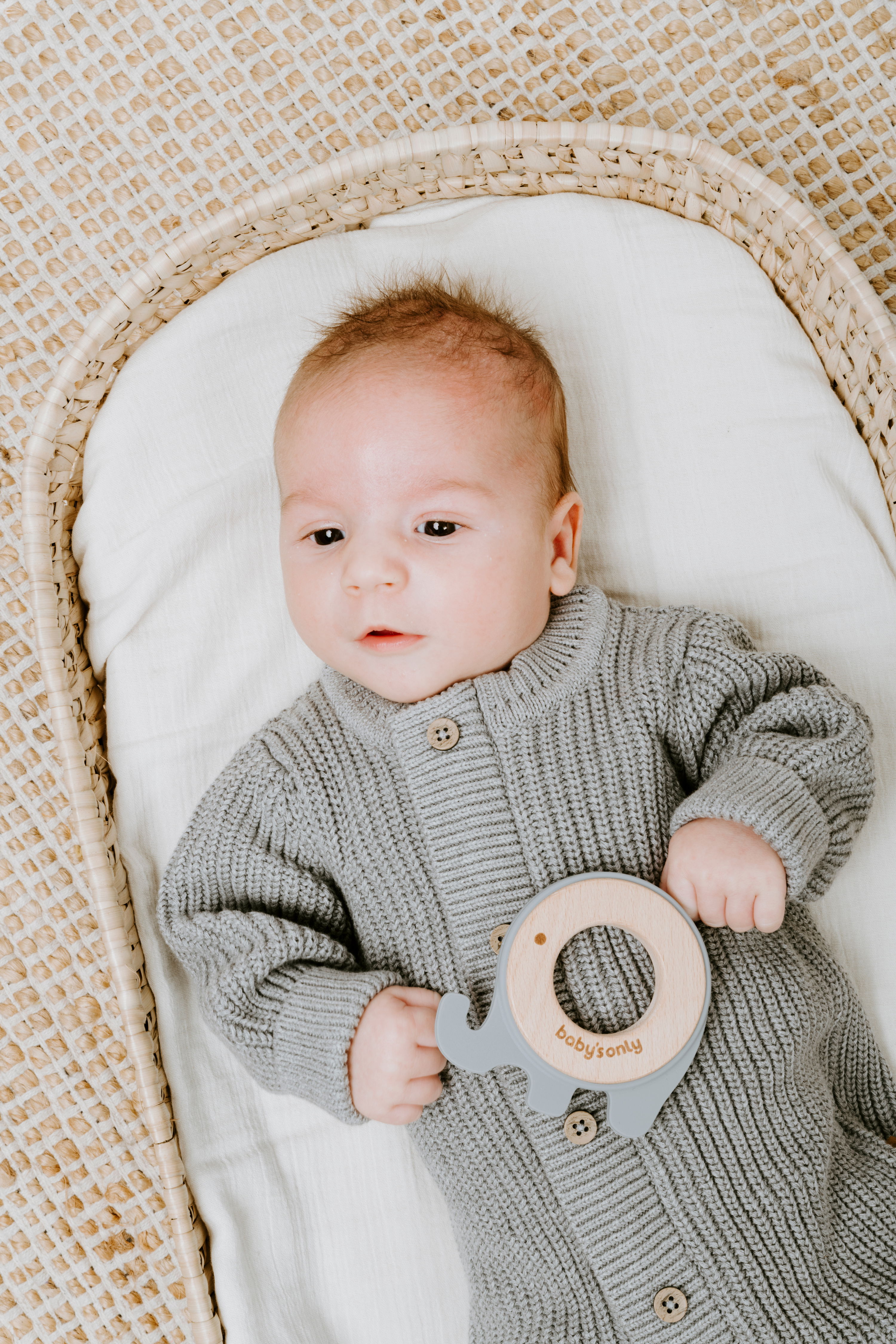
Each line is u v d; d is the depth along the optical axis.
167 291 1.31
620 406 1.33
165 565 1.29
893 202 1.55
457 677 1.09
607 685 1.11
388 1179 1.28
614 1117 0.98
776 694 1.12
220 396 1.31
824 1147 1.05
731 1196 1.01
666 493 1.33
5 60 1.59
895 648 1.31
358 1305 1.25
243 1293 1.20
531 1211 1.06
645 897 1.00
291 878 1.12
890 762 1.29
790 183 1.56
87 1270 1.53
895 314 1.55
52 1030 1.57
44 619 1.21
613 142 1.27
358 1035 1.03
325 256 1.33
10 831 1.58
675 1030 0.97
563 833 1.06
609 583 1.33
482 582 1.02
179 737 1.30
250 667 1.32
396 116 1.60
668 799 1.11
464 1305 1.26
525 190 1.36
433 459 1.02
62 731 1.20
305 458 1.05
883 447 1.30
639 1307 1.02
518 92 1.58
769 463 1.32
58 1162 1.55
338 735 1.14
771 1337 1.01
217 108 1.60
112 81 1.60
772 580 1.32
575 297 1.33
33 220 1.61
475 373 1.05
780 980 1.07
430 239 1.33
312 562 1.06
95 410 1.31
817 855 1.02
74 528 1.31
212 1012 1.10
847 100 1.55
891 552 1.32
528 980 0.98
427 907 1.09
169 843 1.28
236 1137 1.25
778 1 1.55
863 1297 1.02
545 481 1.08
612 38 1.57
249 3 1.59
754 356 1.32
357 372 1.04
